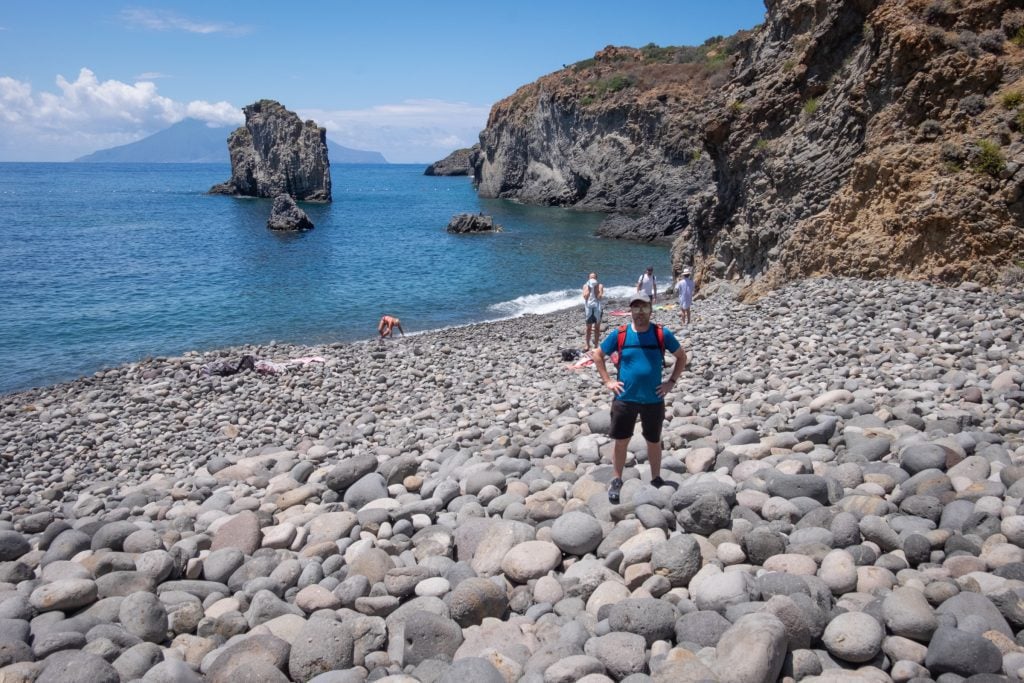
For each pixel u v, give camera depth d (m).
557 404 12.47
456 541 6.28
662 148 73.25
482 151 116.06
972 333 11.76
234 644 4.62
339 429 12.93
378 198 111.00
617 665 4.14
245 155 106.88
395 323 25.12
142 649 4.64
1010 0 16.92
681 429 8.70
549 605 5.22
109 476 11.82
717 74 63.38
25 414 16.02
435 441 11.29
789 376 11.65
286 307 32.03
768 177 22.17
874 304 14.74
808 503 5.95
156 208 87.69
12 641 4.55
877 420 8.08
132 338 26.42
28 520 7.96
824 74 21.28
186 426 14.52
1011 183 14.74
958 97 16.39
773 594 4.66
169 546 6.55
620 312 27.31
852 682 3.86
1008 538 5.03
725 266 24.16
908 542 5.13
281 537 6.48
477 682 4.00
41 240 54.62
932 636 4.12
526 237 59.56
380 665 4.65
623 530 5.80
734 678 3.78
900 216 16.16
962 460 6.55
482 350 20.69
